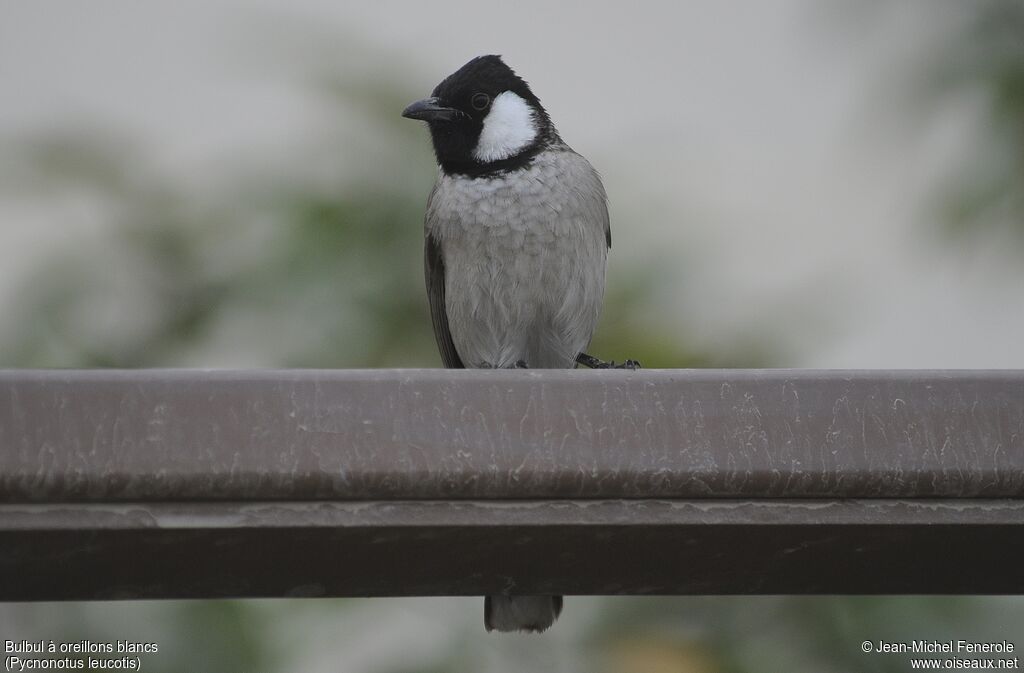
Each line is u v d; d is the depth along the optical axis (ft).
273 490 11.87
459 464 12.07
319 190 26.61
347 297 26.07
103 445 11.72
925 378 12.50
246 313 25.95
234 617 23.20
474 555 12.76
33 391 11.76
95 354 26.12
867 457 12.25
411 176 27.25
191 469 11.77
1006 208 26.66
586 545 12.57
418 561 12.82
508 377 12.35
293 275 25.82
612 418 12.26
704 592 14.03
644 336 26.63
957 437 12.30
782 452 12.24
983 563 13.05
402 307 26.73
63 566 12.41
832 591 14.16
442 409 12.19
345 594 13.69
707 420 12.28
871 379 12.50
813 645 24.04
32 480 11.57
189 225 26.78
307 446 11.96
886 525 12.25
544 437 12.18
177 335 26.35
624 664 24.22
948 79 27.09
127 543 11.99
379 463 11.98
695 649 24.22
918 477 12.21
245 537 12.05
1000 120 26.63
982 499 12.33
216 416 11.93
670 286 27.25
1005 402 12.41
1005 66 26.66
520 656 24.67
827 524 12.23
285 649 23.45
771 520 12.23
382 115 27.58
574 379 12.35
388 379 12.23
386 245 26.68
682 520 12.21
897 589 14.11
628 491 12.22
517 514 12.16
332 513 12.00
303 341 25.99
